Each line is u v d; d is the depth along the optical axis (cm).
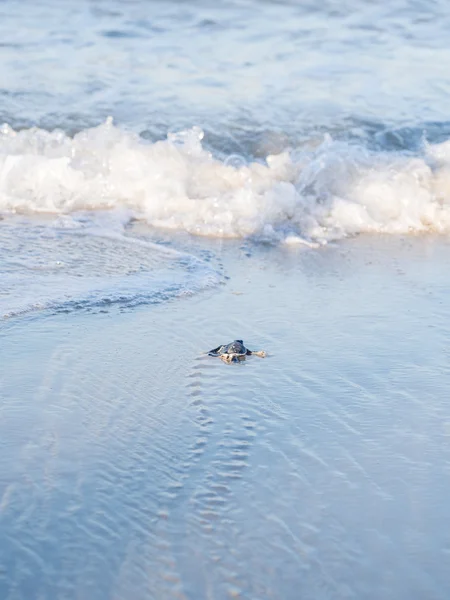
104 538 146
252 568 143
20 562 141
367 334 202
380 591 140
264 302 216
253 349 195
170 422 170
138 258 234
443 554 146
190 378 183
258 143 300
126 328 198
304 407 176
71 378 180
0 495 151
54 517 149
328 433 170
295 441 167
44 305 203
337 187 277
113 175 280
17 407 170
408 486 158
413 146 300
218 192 276
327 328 204
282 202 268
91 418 170
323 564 144
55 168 276
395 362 192
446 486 158
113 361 186
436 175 284
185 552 145
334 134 305
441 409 177
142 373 183
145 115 312
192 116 312
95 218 262
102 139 291
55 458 159
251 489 156
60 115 311
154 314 205
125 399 175
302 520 151
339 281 230
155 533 147
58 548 144
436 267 241
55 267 224
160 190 274
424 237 264
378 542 147
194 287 220
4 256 228
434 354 195
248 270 235
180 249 245
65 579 140
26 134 294
